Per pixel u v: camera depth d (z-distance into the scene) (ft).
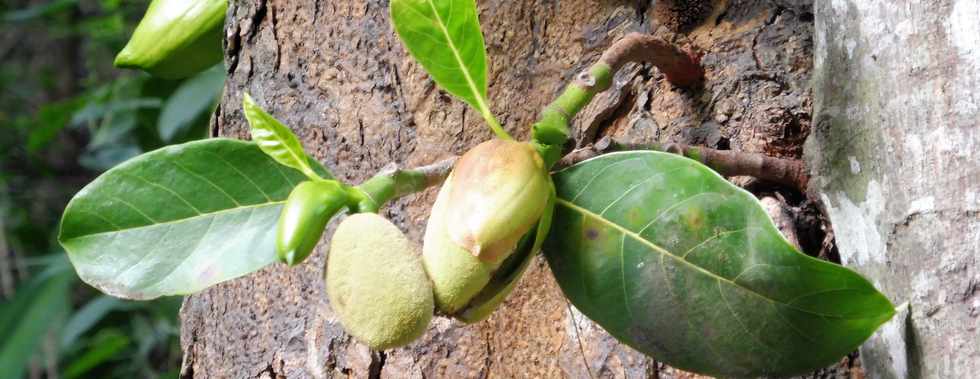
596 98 2.47
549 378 2.43
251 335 2.68
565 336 2.41
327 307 2.58
